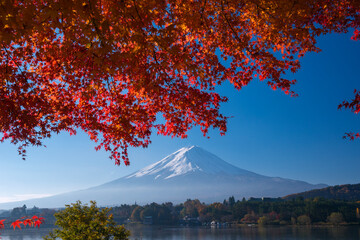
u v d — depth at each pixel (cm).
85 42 559
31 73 797
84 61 741
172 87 857
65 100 891
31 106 797
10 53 768
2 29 495
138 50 658
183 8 850
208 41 992
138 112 897
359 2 845
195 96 870
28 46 797
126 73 818
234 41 970
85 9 525
